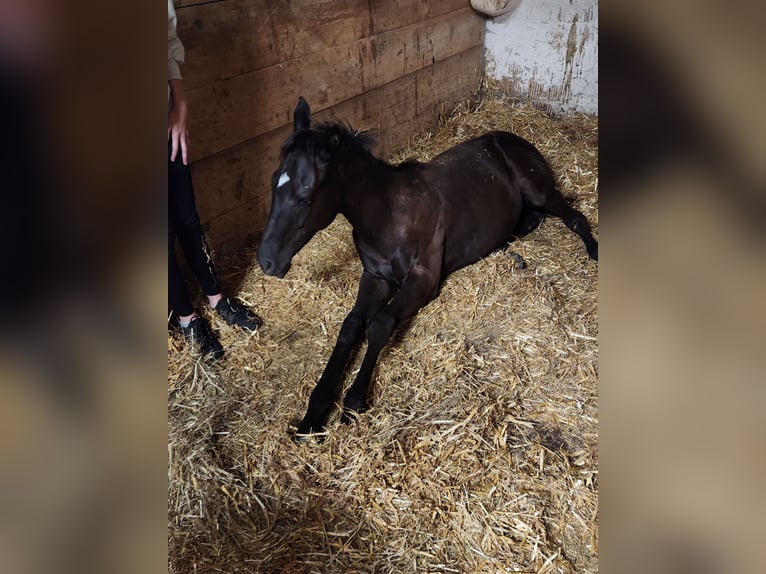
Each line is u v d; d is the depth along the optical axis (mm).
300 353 2299
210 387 2135
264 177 2949
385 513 1669
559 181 3430
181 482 1761
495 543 1573
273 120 2900
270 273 2070
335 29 3143
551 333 2252
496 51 4605
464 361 2141
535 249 2803
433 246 2355
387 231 2271
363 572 1535
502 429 1873
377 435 1894
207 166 2623
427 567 1537
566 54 4336
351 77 3357
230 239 2836
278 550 1600
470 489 1709
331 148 1962
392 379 2111
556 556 1532
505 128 4090
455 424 1890
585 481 1729
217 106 2582
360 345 2305
